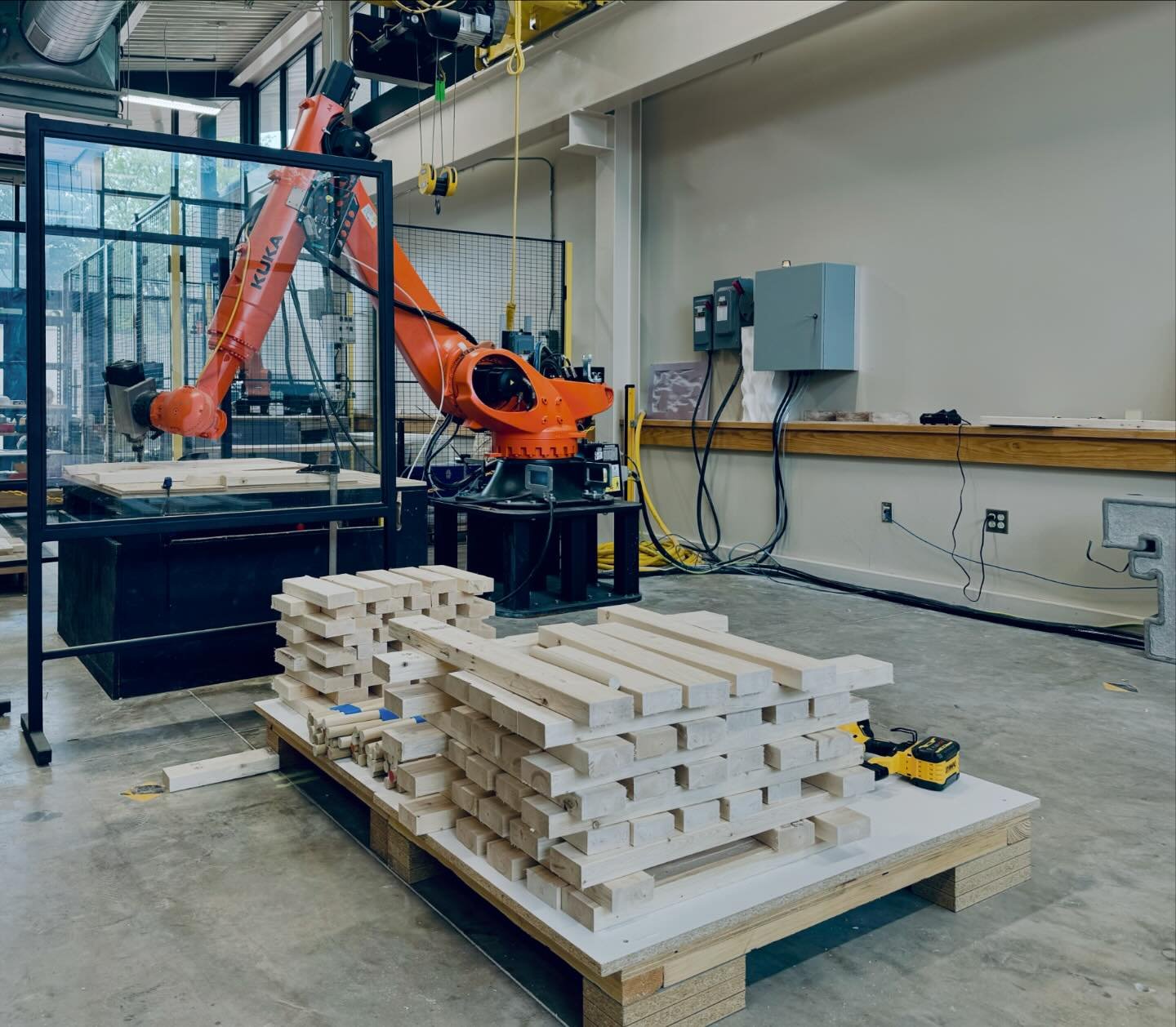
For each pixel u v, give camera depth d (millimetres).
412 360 5047
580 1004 1720
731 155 6418
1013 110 4809
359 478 3564
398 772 2080
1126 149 4371
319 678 2689
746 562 6262
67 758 2900
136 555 3465
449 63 7395
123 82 11719
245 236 3619
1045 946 1925
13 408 5582
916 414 5344
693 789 1716
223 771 2725
